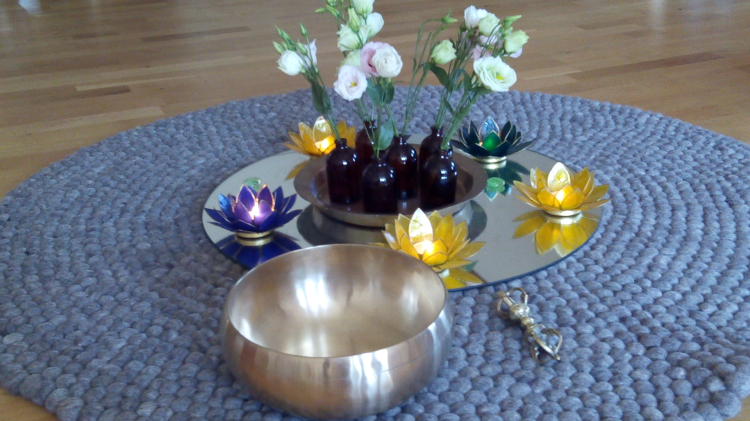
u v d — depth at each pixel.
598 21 2.70
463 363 1.11
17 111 2.04
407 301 1.11
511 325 1.16
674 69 2.14
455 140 1.55
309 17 2.93
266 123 1.84
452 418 1.03
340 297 1.13
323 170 1.41
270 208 1.26
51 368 1.12
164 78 2.26
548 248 1.25
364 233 1.28
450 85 1.26
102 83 2.23
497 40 1.24
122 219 1.45
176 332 1.17
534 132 1.73
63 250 1.36
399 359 0.96
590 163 1.58
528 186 1.34
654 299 1.20
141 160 1.67
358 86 1.16
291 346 1.08
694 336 1.13
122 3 3.32
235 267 1.29
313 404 0.96
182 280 1.27
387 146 1.27
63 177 1.61
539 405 1.04
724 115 1.83
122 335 1.17
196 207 1.48
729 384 1.04
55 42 2.71
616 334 1.14
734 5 2.81
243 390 1.06
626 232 1.35
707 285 1.22
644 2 2.94
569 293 1.21
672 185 1.49
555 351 1.09
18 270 1.32
